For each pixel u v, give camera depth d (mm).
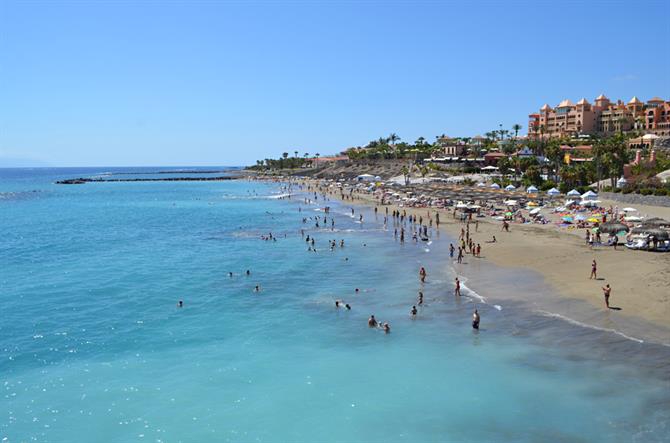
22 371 25812
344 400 22641
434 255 53438
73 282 44250
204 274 47469
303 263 52062
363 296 38906
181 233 76500
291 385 24125
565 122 192250
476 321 30266
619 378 23250
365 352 27859
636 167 101500
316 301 37906
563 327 29375
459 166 166750
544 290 36750
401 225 79312
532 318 31328
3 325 32688
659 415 20250
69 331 31672
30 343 29578
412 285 41312
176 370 25922
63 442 19625
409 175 166875
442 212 91875
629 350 25766
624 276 38281
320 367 26078
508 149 163500
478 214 81938
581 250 49406
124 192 184625
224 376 25172
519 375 24266
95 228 83375
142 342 29797
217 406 22266
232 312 35500
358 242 64625
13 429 20484
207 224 87562
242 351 28375
